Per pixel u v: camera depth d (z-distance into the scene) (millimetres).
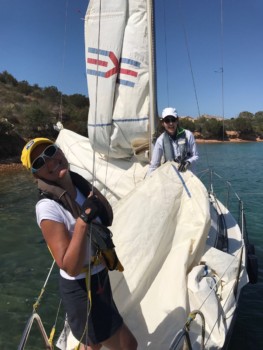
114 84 5156
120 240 3170
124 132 5293
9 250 7414
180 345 2414
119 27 5004
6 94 42438
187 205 3506
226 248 4039
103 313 2109
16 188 15453
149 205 3416
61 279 2131
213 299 2768
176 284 2822
